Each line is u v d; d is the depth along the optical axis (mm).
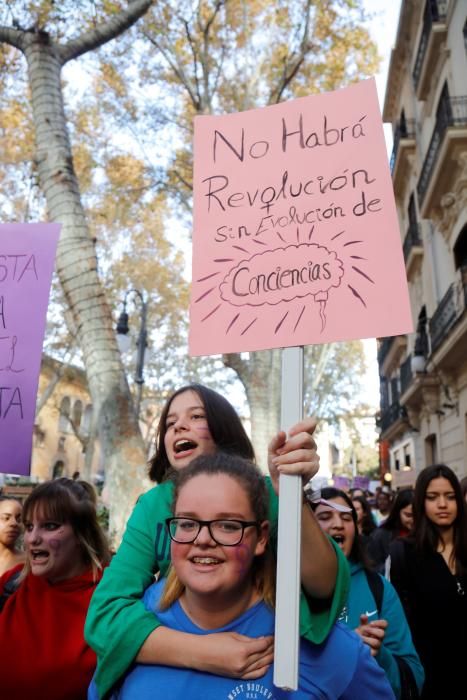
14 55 11570
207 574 1546
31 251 2820
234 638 1555
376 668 1683
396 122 22734
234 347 1988
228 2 14219
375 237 1953
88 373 6027
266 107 2260
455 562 3320
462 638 3143
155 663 1602
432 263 17672
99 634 1686
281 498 1578
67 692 2145
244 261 2084
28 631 2225
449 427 16500
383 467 29750
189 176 16750
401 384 22703
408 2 18406
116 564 1873
